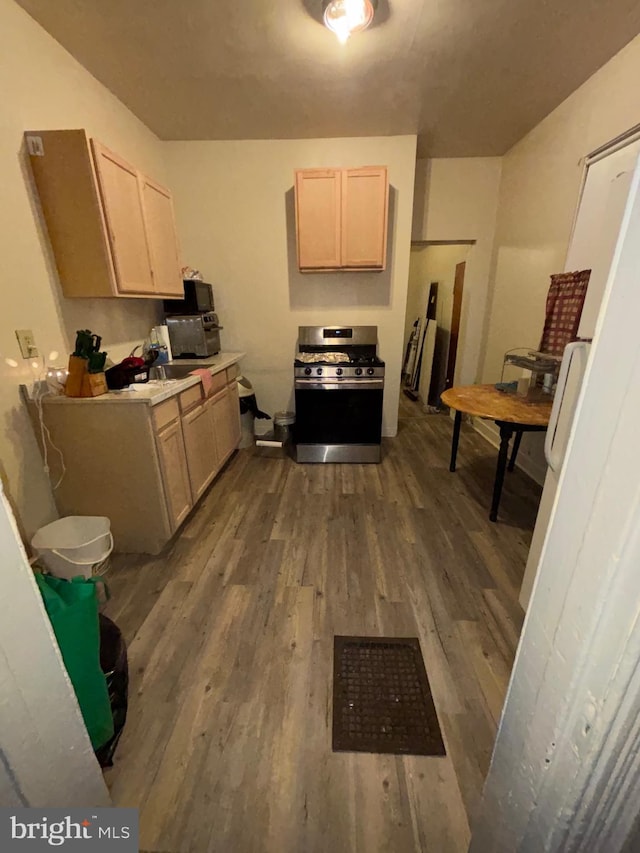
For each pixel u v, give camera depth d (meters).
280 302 3.58
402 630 1.59
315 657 1.47
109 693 1.16
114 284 2.05
